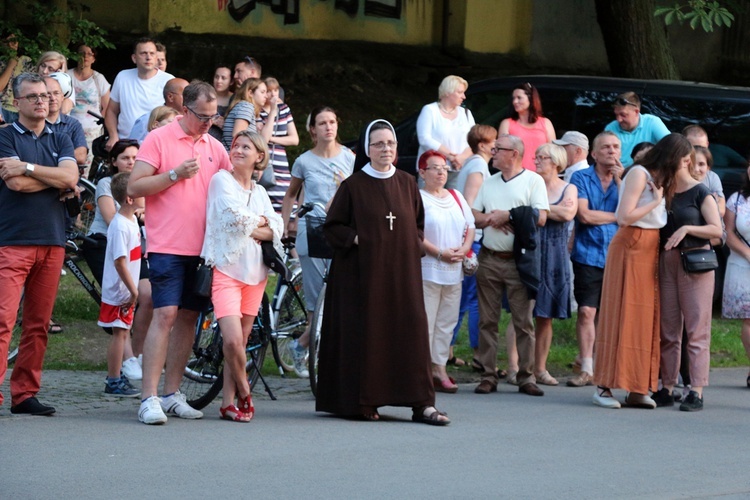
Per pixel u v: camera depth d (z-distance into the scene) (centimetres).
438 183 2703
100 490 1761
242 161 2236
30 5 4469
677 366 2673
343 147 2891
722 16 4822
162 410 2258
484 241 2819
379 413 2477
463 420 2417
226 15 6800
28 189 2200
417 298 2366
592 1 8450
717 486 1925
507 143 2822
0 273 2209
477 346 3098
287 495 1767
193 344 2491
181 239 2236
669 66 5575
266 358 3067
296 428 2266
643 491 1870
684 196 2631
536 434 2286
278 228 2281
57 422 2233
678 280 2642
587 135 3859
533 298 2761
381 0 7562
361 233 2334
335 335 2372
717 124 3731
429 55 7656
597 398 2662
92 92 3984
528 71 7994
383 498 1769
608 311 2642
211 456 1998
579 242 2978
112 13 6266
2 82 3716
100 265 2791
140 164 2227
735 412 2625
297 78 6862
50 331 3122
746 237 2948
